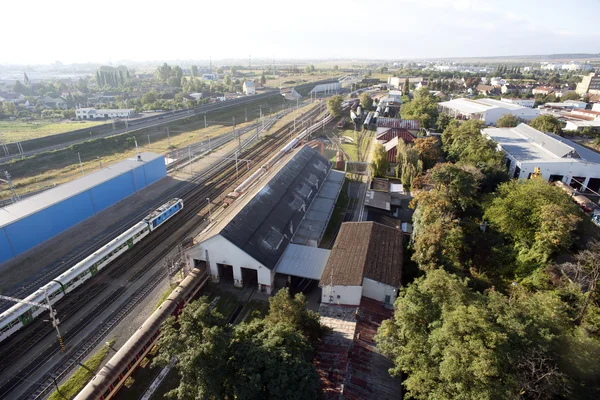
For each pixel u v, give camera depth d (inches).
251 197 2325.3
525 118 5285.4
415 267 1984.5
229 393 1095.0
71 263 2137.1
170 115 5895.7
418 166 3218.5
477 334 1048.8
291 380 1083.3
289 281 1993.1
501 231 2048.5
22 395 1350.9
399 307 1337.4
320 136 5113.2
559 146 3211.1
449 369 1021.2
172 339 1132.5
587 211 2509.8
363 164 3902.6
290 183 2760.8
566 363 1040.2
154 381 1422.2
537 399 1029.8
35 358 1504.7
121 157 4153.5
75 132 4633.4
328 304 1781.5
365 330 1609.3
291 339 1198.9
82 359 1508.4
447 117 4901.6
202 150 4357.8
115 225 2581.2
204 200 2989.7
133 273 2052.2
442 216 2079.2
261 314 1776.6
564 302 1419.8
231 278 2041.1
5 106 6855.3
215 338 1080.2
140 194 3075.8
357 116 5905.5
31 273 2036.2
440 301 1266.0
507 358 1007.6
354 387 1325.0
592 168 2950.3
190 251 1947.6
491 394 967.0
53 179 3494.1
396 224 2573.8
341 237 2130.9
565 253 1834.4
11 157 3868.1
